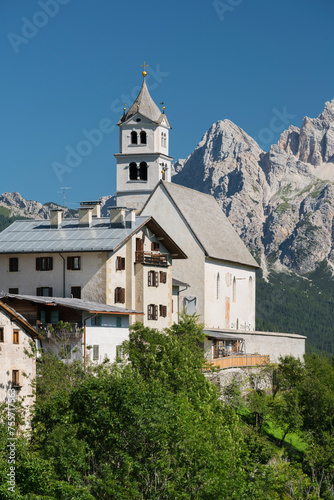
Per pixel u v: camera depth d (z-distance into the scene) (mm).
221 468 49125
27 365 60812
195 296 105562
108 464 49750
